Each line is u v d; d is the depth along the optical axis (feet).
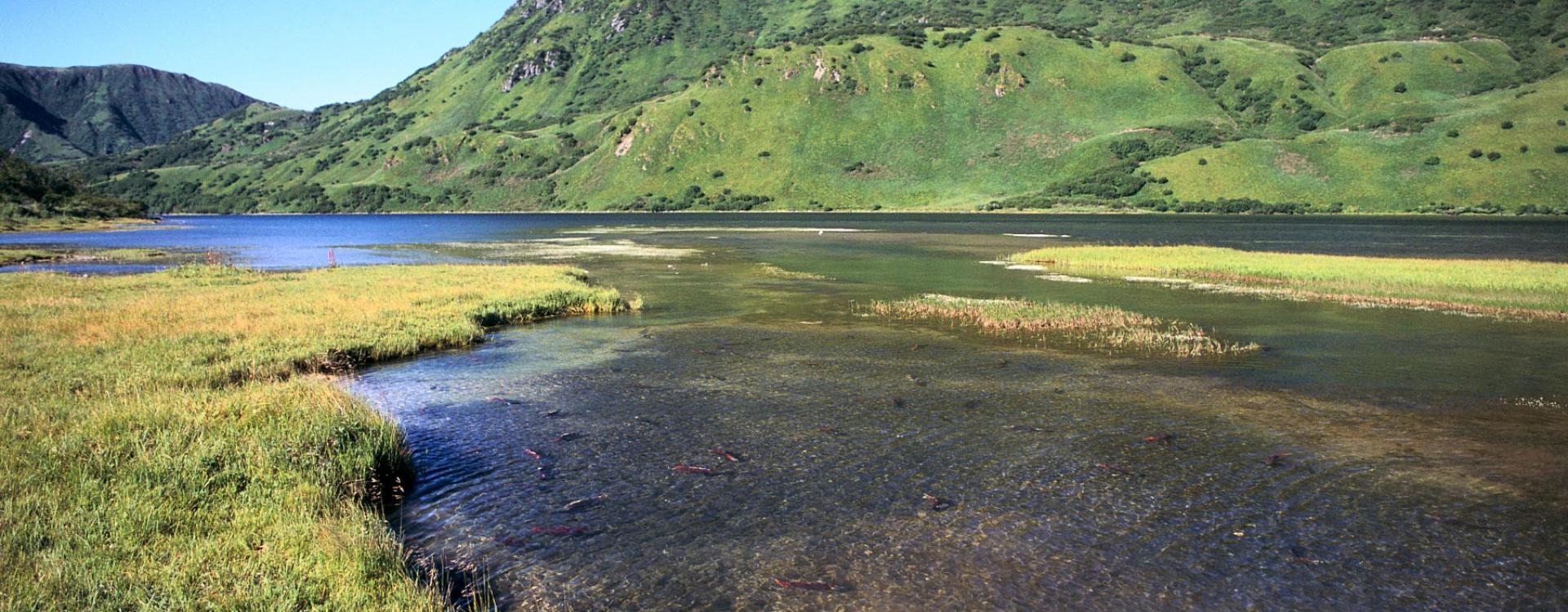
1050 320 99.66
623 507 40.16
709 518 38.78
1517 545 36.06
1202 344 85.51
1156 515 39.32
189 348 72.38
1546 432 53.36
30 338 76.02
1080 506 40.37
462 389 65.51
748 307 115.85
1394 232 326.85
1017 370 72.69
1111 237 302.86
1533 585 32.42
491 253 234.17
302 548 32.53
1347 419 56.65
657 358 78.48
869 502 40.83
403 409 59.26
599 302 111.55
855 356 79.61
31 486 36.22
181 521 34.17
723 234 342.64
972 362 76.33
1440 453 48.91
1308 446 50.31
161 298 106.63
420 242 304.09
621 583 32.19
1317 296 124.88
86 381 59.47
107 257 214.90
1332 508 40.27
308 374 67.36
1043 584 32.30
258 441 42.60
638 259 209.05
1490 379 68.90
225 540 32.81
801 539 36.40
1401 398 62.49
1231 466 46.42
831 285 145.28
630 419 56.29
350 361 74.79
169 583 28.71
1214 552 35.24
